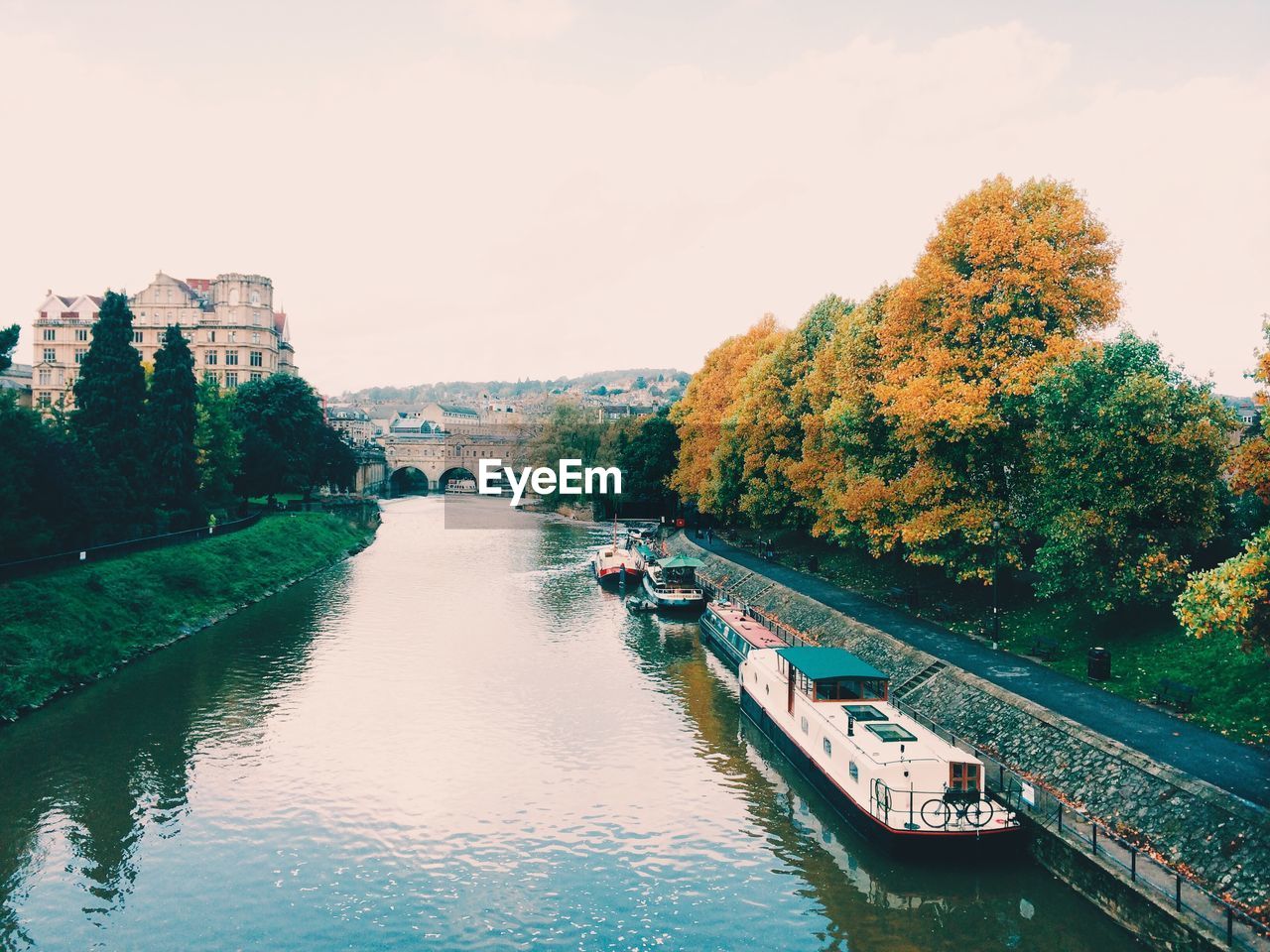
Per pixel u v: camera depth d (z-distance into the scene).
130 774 35.97
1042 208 44.84
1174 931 21.42
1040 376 39.22
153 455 75.00
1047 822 26.89
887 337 49.12
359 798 34.03
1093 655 35.28
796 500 72.19
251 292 155.25
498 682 49.16
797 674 38.28
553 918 26.16
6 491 50.62
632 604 70.38
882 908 26.73
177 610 60.38
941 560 45.09
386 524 148.75
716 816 32.91
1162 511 35.94
